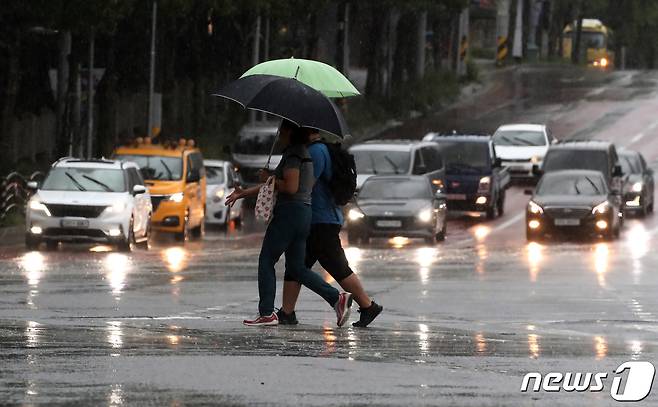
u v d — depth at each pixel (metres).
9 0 70.94
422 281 43.03
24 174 81.06
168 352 23.91
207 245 66.62
